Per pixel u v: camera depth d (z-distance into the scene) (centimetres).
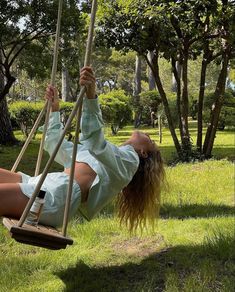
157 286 390
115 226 557
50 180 364
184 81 1338
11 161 1363
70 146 415
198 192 830
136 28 1248
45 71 1411
